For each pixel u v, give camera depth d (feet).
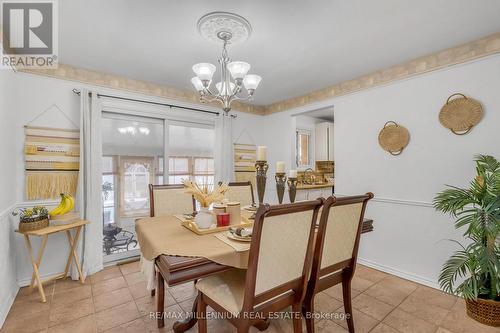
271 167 14.33
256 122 14.51
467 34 6.88
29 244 7.29
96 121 9.21
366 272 9.23
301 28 6.48
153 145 11.18
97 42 7.23
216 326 6.12
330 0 5.37
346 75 9.85
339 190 10.76
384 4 5.54
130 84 10.27
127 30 6.59
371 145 9.68
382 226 9.32
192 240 4.99
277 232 4.15
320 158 18.20
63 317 6.46
